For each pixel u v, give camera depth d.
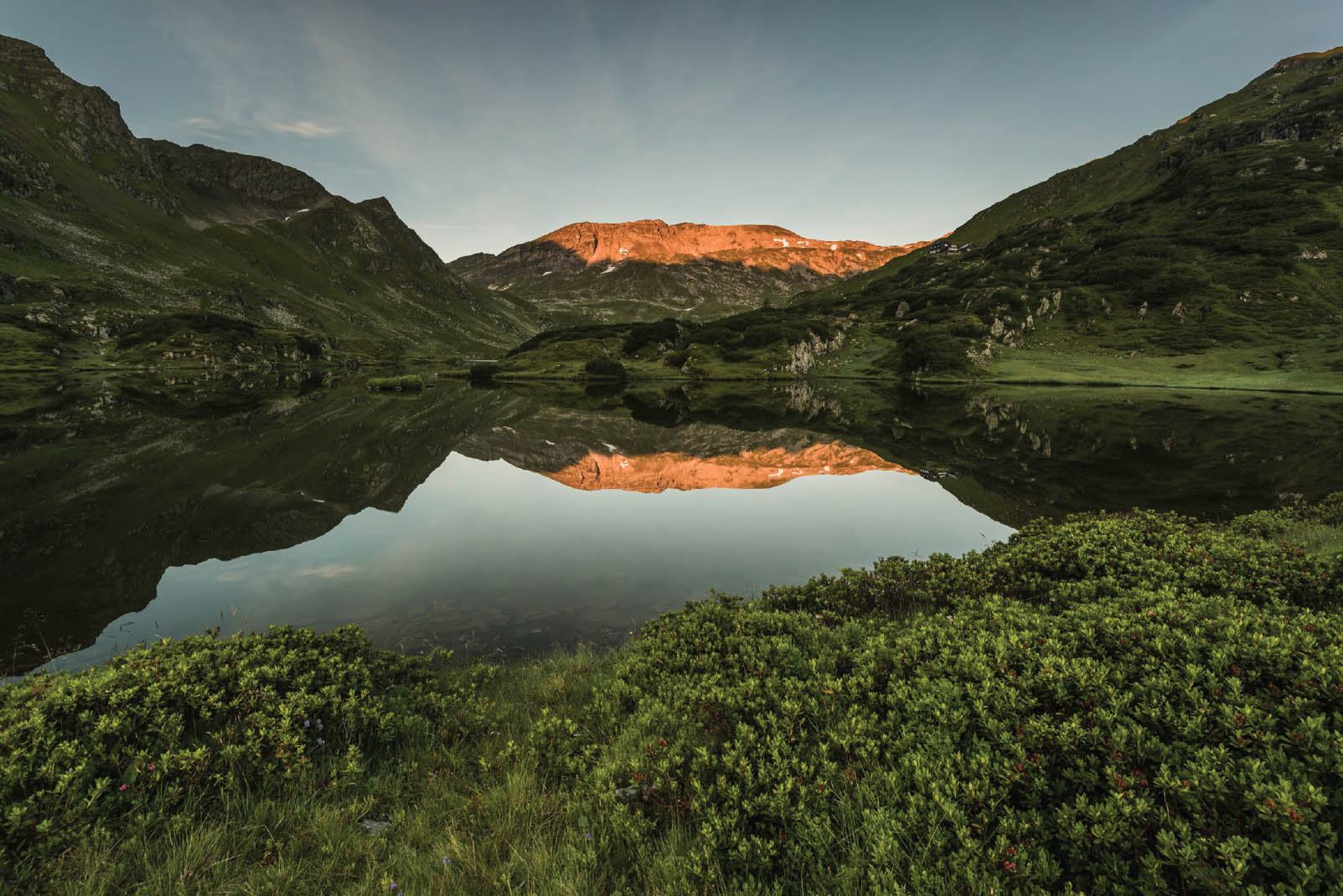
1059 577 11.77
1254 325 131.00
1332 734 4.50
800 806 5.13
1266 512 18.59
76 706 6.63
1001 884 4.18
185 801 5.92
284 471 35.31
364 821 6.20
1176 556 11.29
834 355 177.38
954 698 6.33
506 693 10.34
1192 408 66.31
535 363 197.38
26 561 19.22
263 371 156.62
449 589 16.97
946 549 20.59
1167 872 4.12
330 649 9.80
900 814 4.89
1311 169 197.50
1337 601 9.19
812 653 9.31
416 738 8.12
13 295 154.25
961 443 45.69
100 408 64.50
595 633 14.00
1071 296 175.00
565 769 7.01
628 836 5.45
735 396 111.06
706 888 4.63
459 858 5.23
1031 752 5.39
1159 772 4.66
